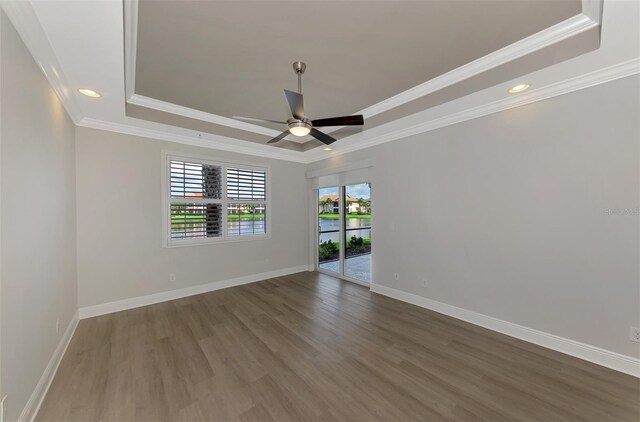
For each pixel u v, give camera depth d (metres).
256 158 4.74
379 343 2.52
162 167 3.70
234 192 4.49
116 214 3.32
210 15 1.60
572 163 2.27
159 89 2.52
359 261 4.60
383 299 3.76
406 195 3.62
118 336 2.66
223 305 3.53
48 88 2.00
